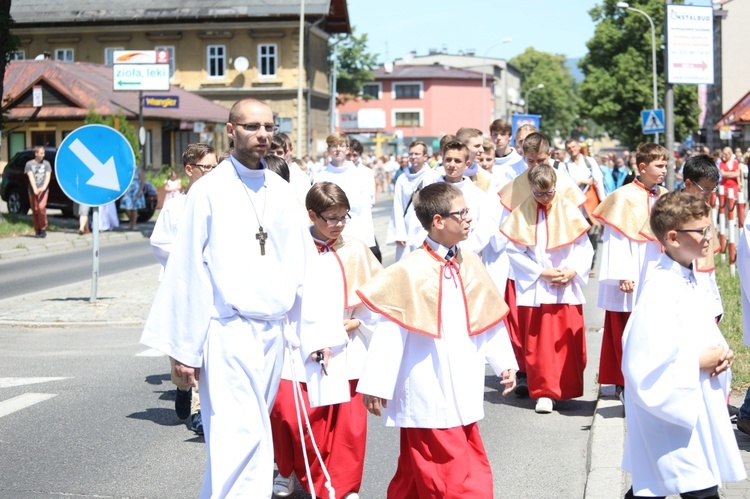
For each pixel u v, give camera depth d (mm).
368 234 10883
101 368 10297
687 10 16781
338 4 57281
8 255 21969
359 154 11562
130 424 8039
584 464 6852
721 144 57906
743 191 26969
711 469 4480
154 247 7605
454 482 4914
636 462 4625
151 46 55219
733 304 12516
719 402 4609
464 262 5191
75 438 7613
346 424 5836
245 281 5062
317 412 5844
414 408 5012
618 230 8133
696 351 4430
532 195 8633
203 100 50094
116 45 55688
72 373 10047
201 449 7305
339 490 5816
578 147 16469
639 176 8328
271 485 5043
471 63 117688
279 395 5918
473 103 99312
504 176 10766
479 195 8844
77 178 13789
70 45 56062
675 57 16766
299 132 39500
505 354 5211
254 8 53938
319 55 58781
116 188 13945
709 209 4527
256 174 5195
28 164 25359
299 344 5348
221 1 54750
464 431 5109
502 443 7418
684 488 4422
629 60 71250
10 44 26406
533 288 8406
